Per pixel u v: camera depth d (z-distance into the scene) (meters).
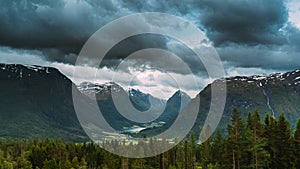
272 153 84.38
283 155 83.44
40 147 168.50
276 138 83.94
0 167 146.25
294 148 85.12
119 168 121.62
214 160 102.81
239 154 77.56
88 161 147.62
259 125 82.69
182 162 115.44
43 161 152.50
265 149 84.12
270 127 84.94
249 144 77.31
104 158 139.25
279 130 84.06
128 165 116.62
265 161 79.50
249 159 78.81
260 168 76.38
